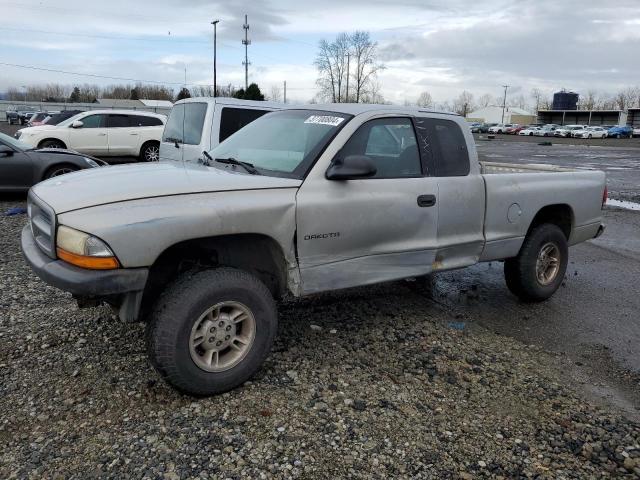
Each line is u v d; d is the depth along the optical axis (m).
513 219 4.86
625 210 11.23
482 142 49.25
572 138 67.25
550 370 3.98
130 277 2.99
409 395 3.48
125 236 2.94
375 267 4.00
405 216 4.05
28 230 3.74
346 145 3.85
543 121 119.00
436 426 3.16
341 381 3.61
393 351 4.11
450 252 4.46
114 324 4.30
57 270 2.98
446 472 2.78
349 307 4.99
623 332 4.79
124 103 71.31
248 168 3.84
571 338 4.62
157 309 3.15
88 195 3.11
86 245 2.91
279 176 3.68
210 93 79.94
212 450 2.83
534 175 5.08
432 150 4.36
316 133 3.96
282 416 3.17
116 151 16.30
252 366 3.44
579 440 3.10
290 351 4.02
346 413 3.24
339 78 67.88
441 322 4.76
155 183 3.27
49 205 3.12
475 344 4.33
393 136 4.16
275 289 3.78
